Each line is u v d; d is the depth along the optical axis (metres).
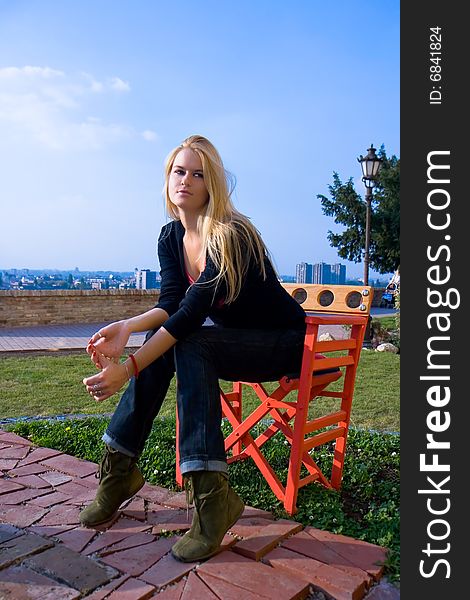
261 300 2.25
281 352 2.28
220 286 2.08
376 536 2.21
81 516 2.21
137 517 2.30
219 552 2.00
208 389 2.01
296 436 2.34
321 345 2.38
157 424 3.93
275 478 2.47
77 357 8.19
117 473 2.21
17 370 6.80
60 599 1.67
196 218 2.27
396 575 1.94
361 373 7.14
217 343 2.11
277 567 1.93
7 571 1.83
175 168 2.24
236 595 1.72
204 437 1.94
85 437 3.49
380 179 20.94
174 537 2.13
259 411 2.51
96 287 16.23
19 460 3.04
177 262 2.40
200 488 1.95
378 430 4.19
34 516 2.29
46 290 14.38
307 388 2.30
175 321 2.03
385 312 19.89
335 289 2.88
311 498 2.56
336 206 21.80
